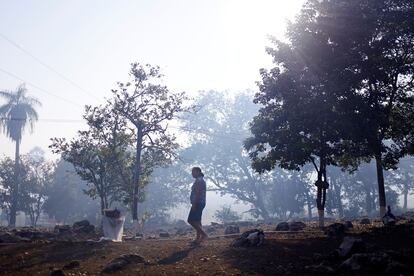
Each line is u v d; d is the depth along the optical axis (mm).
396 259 7438
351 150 17891
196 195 11078
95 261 9102
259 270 7559
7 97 47188
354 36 16766
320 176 18719
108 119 22359
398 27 17125
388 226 14031
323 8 17359
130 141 22625
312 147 17578
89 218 52375
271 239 11336
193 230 23297
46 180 49031
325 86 16812
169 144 23000
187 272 7609
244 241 10156
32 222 48312
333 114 16594
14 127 46406
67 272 8008
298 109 17297
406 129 18031
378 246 9031
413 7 16906
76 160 22125
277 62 18500
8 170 45344
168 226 48406
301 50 17438
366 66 16609
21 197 47094
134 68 22406
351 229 14172
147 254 9602
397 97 17938
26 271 8281
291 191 53500
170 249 10180
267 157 19547
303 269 7324
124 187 22391
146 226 49281
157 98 22672
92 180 22344
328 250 9383
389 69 16922
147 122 22516
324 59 16906
